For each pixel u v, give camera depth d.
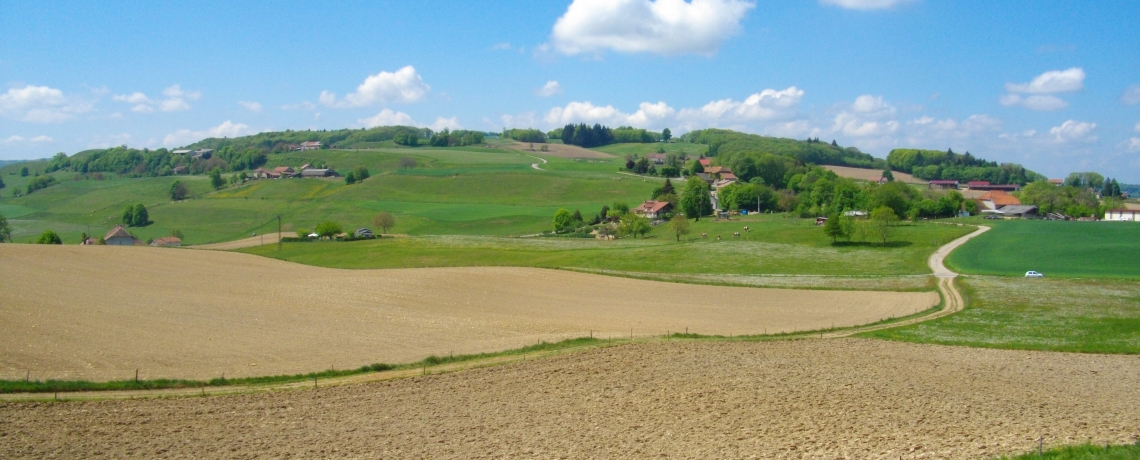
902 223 148.25
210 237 162.25
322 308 55.22
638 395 34.81
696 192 186.12
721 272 95.69
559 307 60.84
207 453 25.97
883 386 36.88
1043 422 30.09
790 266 100.06
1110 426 29.36
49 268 64.31
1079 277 80.44
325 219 178.88
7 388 31.95
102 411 30.22
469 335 48.41
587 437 28.30
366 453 26.30
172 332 44.75
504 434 28.67
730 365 41.31
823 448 26.73
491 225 170.88
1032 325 55.53
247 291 60.78
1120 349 46.69
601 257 109.94
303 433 28.45
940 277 85.56
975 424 29.88
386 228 157.62
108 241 151.50
